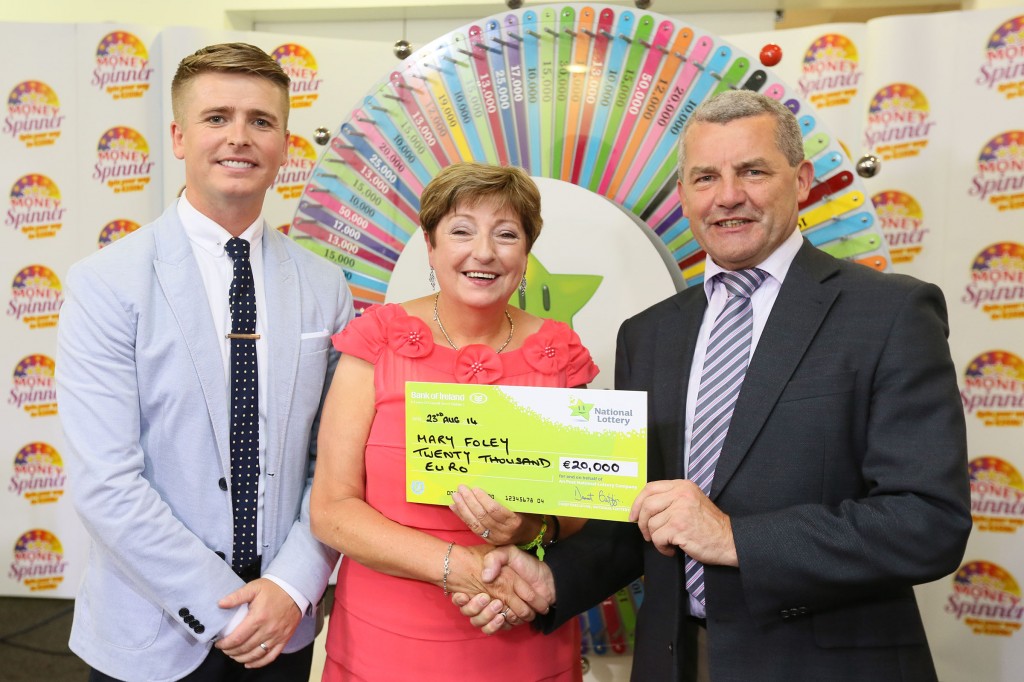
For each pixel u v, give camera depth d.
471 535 1.23
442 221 1.22
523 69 1.72
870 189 2.42
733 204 1.19
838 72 2.39
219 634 1.22
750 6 2.88
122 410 1.23
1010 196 2.30
